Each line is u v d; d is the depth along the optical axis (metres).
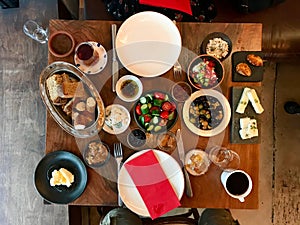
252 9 1.16
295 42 1.19
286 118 1.46
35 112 1.19
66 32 1.00
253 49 1.02
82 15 1.31
